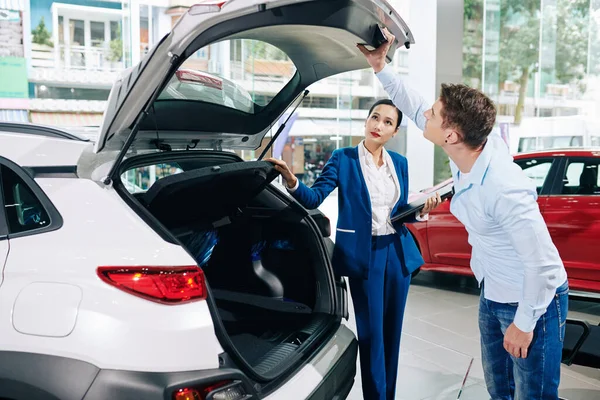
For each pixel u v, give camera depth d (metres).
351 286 2.31
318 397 1.69
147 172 2.82
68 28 5.69
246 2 1.37
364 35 1.77
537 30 8.82
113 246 1.45
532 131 9.14
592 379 2.94
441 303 4.40
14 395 1.40
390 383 2.40
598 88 8.98
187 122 1.93
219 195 2.14
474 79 8.70
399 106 2.12
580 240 3.87
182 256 1.47
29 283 1.45
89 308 1.39
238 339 2.04
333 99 7.46
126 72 1.47
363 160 2.27
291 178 2.14
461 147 1.67
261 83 2.33
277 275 2.49
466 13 8.48
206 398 1.38
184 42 1.39
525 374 1.75
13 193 1.60
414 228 4.80
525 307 1.59
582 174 3.97
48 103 5.70
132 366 1.34
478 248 1.80
